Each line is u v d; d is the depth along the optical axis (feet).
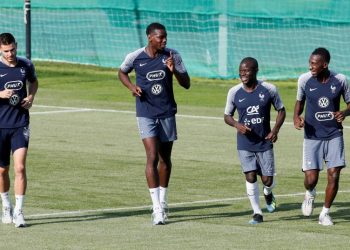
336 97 108.68
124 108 222.07
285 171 146.10
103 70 287.89
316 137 109.60
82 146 168.14
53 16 298.15
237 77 271.90
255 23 274.77
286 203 121.70
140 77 110.83
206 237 100.58
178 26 281.54
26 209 116.16
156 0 284.41
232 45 274.16
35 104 226.79
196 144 171.94
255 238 100.12
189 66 276.41
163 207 114.01
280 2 273.75
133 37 288.10
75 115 209.77
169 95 111.55
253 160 110.83
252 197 109.40
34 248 95.09
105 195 125.80
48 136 179.42
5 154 108.27
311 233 102.89
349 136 183.42
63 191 128.16
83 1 291.79
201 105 228.84
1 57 107.55
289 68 271.69
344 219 111.45
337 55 269.23
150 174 108.78
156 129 111.04
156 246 96.07
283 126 195.72
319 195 127.65
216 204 120.57
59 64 292.81
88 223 108.06
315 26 273.13
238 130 109.70
